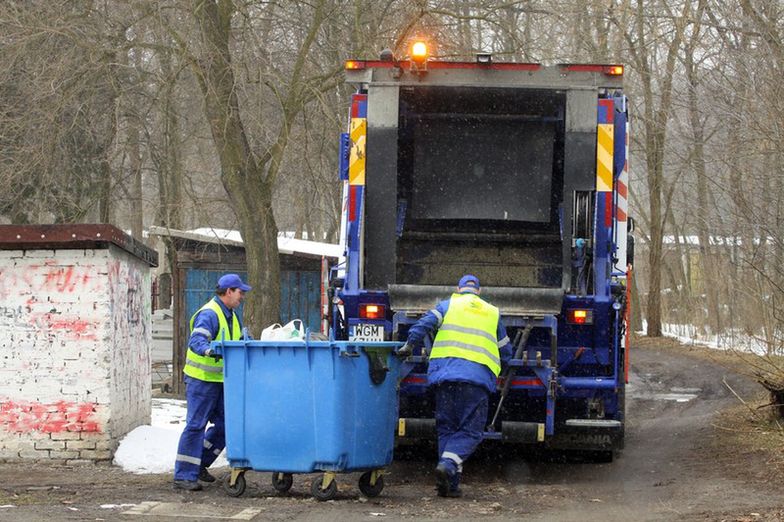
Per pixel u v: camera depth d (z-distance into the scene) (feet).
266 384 36.27
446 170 49.34
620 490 40.06
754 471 42.55
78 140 92.27
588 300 42.04
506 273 49.32
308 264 91.97
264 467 36.35
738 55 62.90
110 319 44.68
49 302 44.68
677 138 131.54
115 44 76.95
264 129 76.18
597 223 42.47
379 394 37.29
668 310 189.47
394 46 79.77
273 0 76.43
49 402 44.57
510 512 34.40
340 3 80.33
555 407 44.21
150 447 44.70
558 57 98.94
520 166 49.16
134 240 47.55
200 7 72.38
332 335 37.91
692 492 38.58
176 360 90.17
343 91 88.69
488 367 38.55
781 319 57.57
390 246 43.78
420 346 42.91
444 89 45.32
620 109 45.09
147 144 102.58
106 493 37.01
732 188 59.93
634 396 79.51
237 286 39.29
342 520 32.04
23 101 82.38
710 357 107.24
